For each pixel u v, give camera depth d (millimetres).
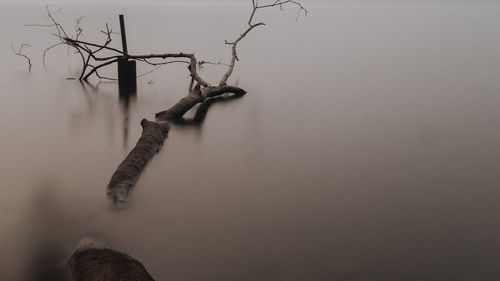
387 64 21016
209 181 7879
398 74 18625
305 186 7719
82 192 7328
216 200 7133
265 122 11727
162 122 10742
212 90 13867
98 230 6129
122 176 7766
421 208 6953
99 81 17078
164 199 7137
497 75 18531
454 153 9492
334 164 8773
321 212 6773
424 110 13062
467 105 13695
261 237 6047
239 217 6578
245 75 18484
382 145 9938
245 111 12836
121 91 15367
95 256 5262
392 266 5453
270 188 7629
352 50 25469
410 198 7293
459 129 11250
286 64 21062
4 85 15977
